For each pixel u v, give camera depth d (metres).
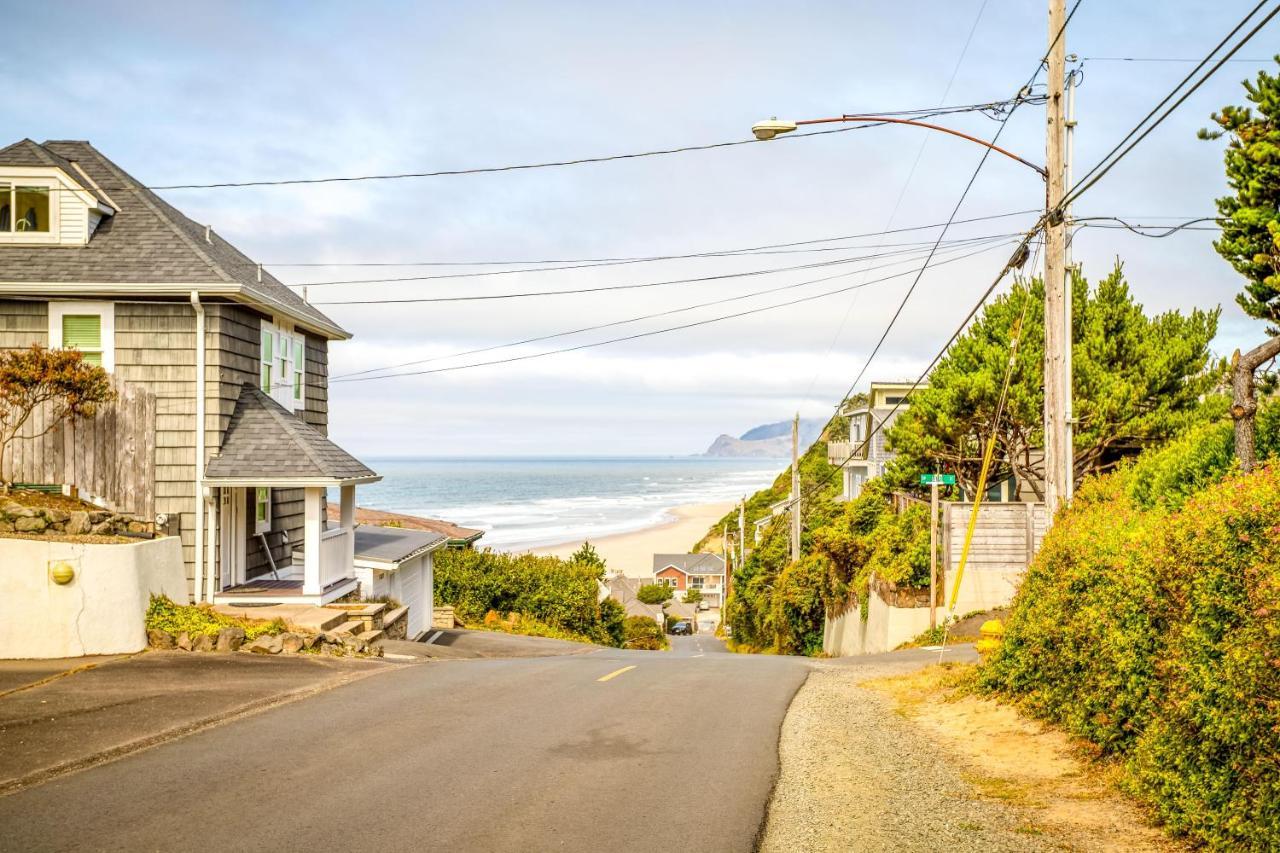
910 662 16.55
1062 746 8.73
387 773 8.05
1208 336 23.23
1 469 15.81
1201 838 6.00
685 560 102.94
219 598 18.31
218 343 18.44
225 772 8.00
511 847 6.34
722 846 6.43
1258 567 5.81
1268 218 12.93
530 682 13.30
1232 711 5.82
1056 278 13.60
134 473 17.61
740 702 12.03
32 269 18.11
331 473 18.47
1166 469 13.70
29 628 12.66
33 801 7.16
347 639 15.68
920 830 6.74
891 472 29.92
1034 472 25.08
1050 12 13.78
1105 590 8.16
